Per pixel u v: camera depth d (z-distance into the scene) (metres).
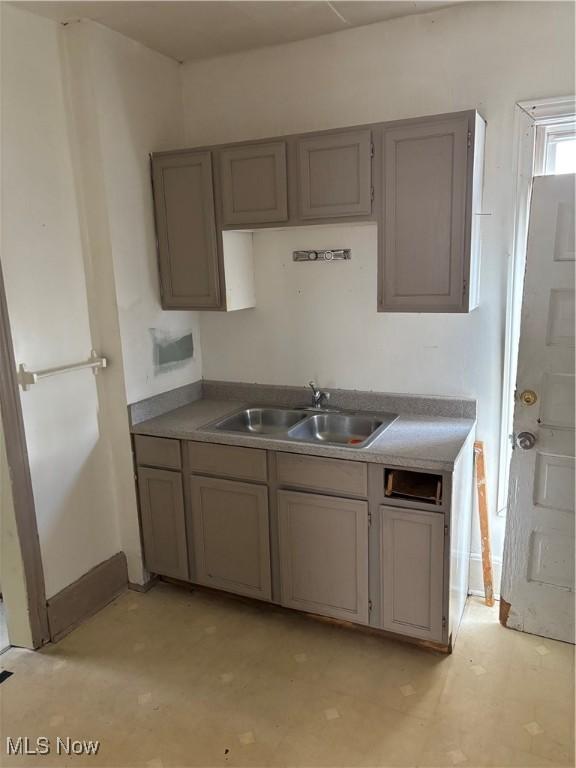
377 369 2.82
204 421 2.78
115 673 2.33
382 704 2.13
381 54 2.54
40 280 2.39
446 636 2.29
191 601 2.83
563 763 1.86
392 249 2.39
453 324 2.62
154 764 1.90
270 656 2.41
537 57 2.30
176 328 3.01
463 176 2.22
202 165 2.62
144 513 2.82
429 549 2.24
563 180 2.20
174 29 2.49
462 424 2.59
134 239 2.69
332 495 2.38
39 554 2.46
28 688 2.25
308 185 2.45
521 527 2.45
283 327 2.98
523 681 2.23
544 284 2.28
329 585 2.47
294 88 2.73
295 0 2.25
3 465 2.32
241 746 1.96
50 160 2.40
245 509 2.57
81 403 2.63
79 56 2.41
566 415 2.31
